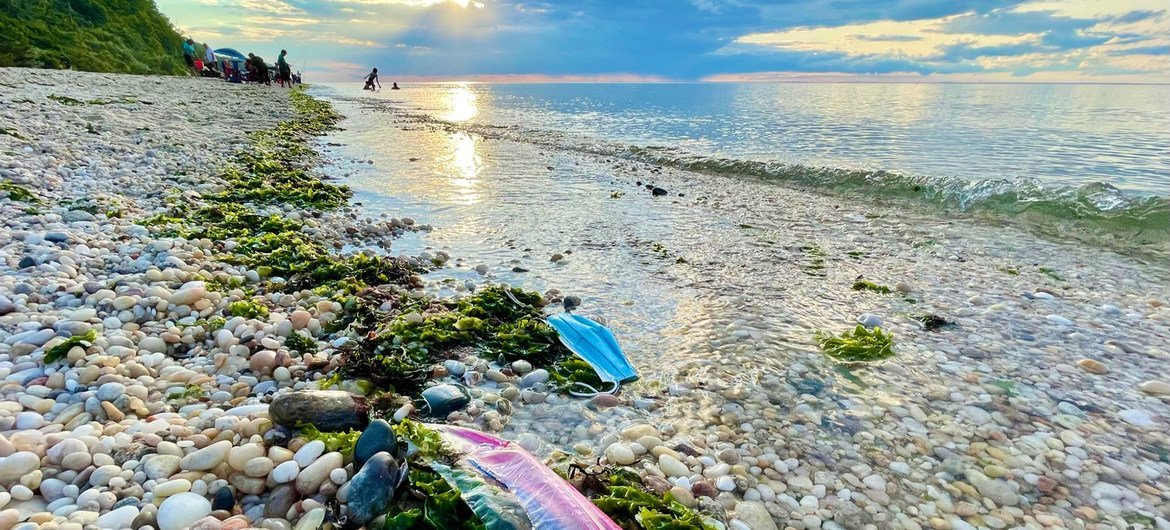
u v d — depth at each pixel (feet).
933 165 53.21
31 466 10.27
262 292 21.25
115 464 10.82
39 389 12.93
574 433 14.28
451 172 51.06
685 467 12.90
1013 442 14.28
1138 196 35.63
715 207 40.24
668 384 16.81
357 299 20.48
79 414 12.41
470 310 20.52
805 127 90.02
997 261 28.86
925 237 33.19
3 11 127.75
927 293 24.44
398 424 13.42
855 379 17.24
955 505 12.16
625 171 54.08
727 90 290.35
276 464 11.30
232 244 25.23
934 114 113.80
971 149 63.26
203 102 87.15
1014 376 17.49
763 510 11.73
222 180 38.45
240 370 15.60
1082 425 14.97
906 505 12.14
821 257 29.25
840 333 20.38
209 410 13.15
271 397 14.44
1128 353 18.97
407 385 15.88
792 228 35.01
